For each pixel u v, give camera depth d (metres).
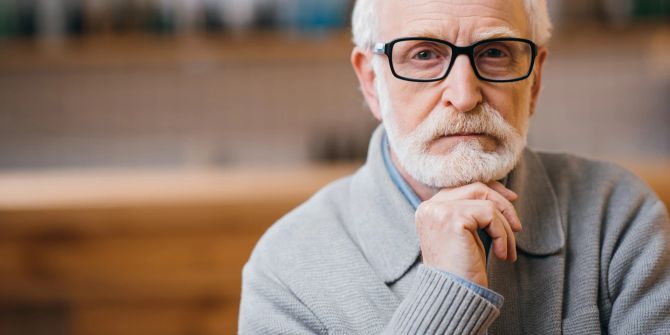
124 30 2.87
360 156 3.09
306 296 1.24
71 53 2.87
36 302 2.30
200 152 3.13
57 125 3.10
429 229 1.14
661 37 2.86
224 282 2.27
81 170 3.11
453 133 1.16
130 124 3.11
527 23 1.22
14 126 3.09
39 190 2.35
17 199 2.25
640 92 3.07
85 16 2.87
